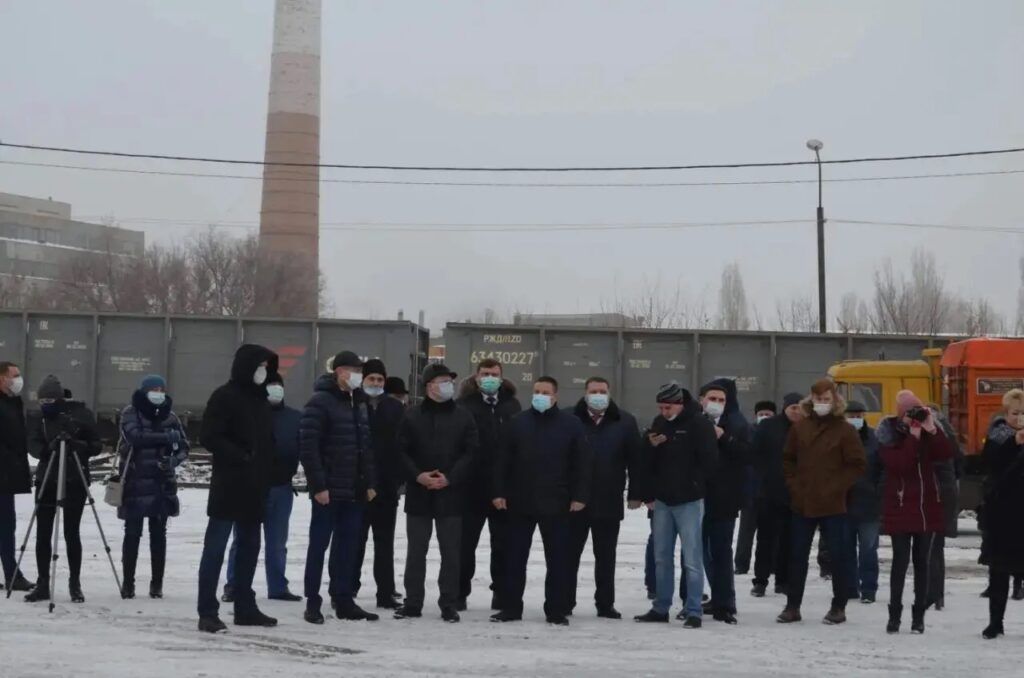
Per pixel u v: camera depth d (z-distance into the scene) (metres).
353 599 12.25
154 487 12.77
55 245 123.00
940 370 25.08
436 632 11.07
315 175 71.62
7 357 32.31
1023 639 11.23
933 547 13.16
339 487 11.55
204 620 10.67
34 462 28.19
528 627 11.55
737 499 12.35
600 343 31.19
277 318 32.00
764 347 31.08
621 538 20.22
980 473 22.94
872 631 11.69
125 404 32.38
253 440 10.88
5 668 8.63
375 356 31.88
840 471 12.12
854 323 66.75
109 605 12.19
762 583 14.51
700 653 10.12
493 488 12.27
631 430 12.48
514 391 13.52
